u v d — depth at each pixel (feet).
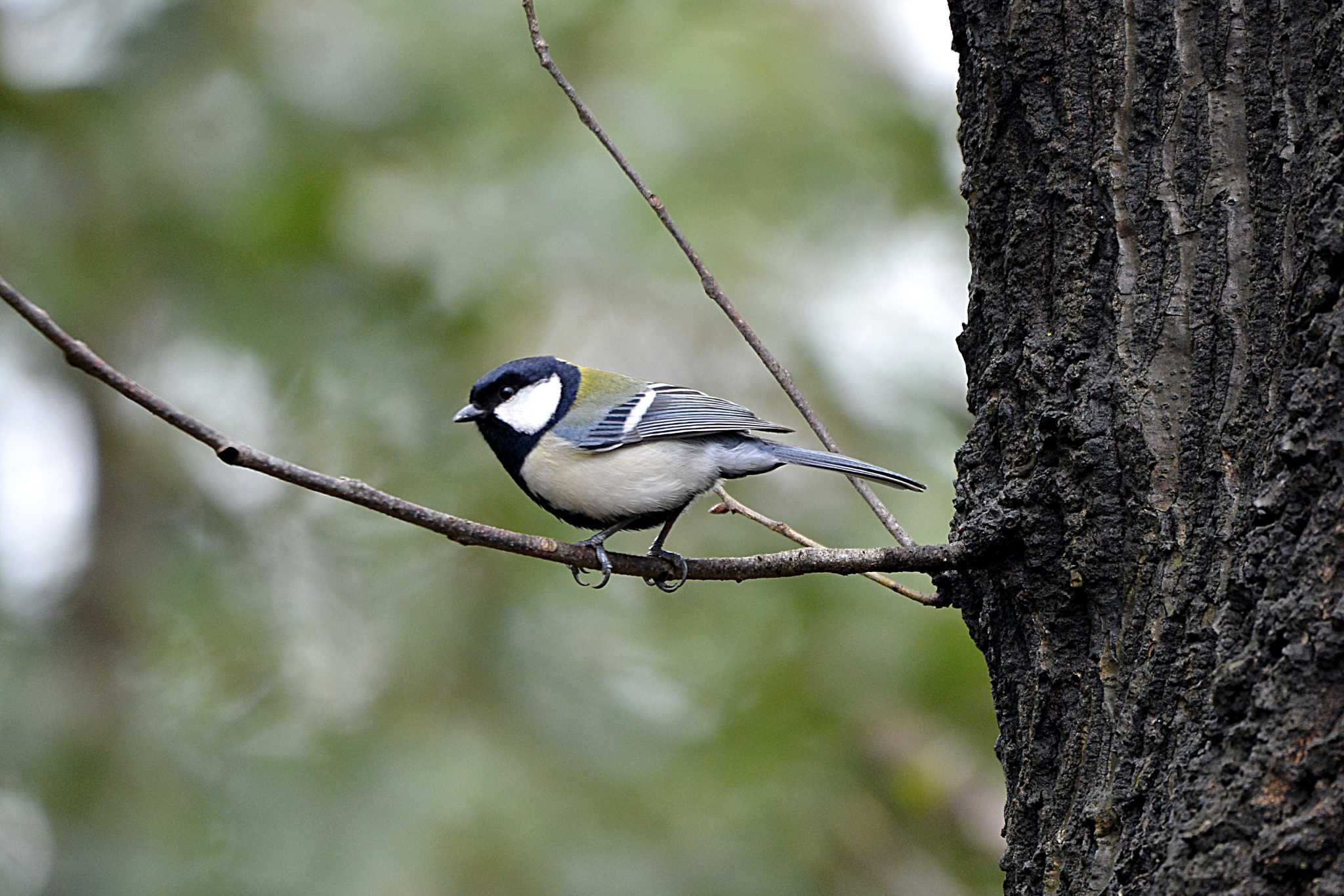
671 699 40.81
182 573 44.60
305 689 41.81
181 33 46.16
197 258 45.44
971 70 19.48
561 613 41.19
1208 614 15.52
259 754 39.99
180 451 46.42
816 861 38.83
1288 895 13.55
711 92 40.98
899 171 41.98
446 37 44.47
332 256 45.24
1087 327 17.70
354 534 43.32
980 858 40.45
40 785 41.16
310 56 45.70
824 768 39.83
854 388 39.27
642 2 43.75
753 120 40.93
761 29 43.50
